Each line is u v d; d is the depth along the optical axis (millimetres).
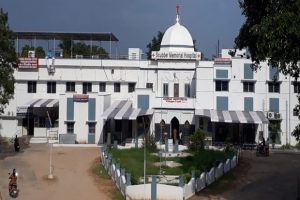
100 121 57344
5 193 31922
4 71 41906
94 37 65688
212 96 58188
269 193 32781
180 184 30422
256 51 25281
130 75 62625
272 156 49344
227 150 48000
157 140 57938
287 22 22141
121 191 32375
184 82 61812
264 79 58031
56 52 67750
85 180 36344
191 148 51125
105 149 45000
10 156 45906
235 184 35719
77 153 49062
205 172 34969
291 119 58031
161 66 62094
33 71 62812
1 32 41875
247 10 25578
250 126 58031
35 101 61344
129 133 58062
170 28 66688
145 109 58000
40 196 31453
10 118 60000
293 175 38875
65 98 57375
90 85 63062
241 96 58031
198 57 61500
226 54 62719
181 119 58375
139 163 42219
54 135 60000
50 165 38875
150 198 30078
